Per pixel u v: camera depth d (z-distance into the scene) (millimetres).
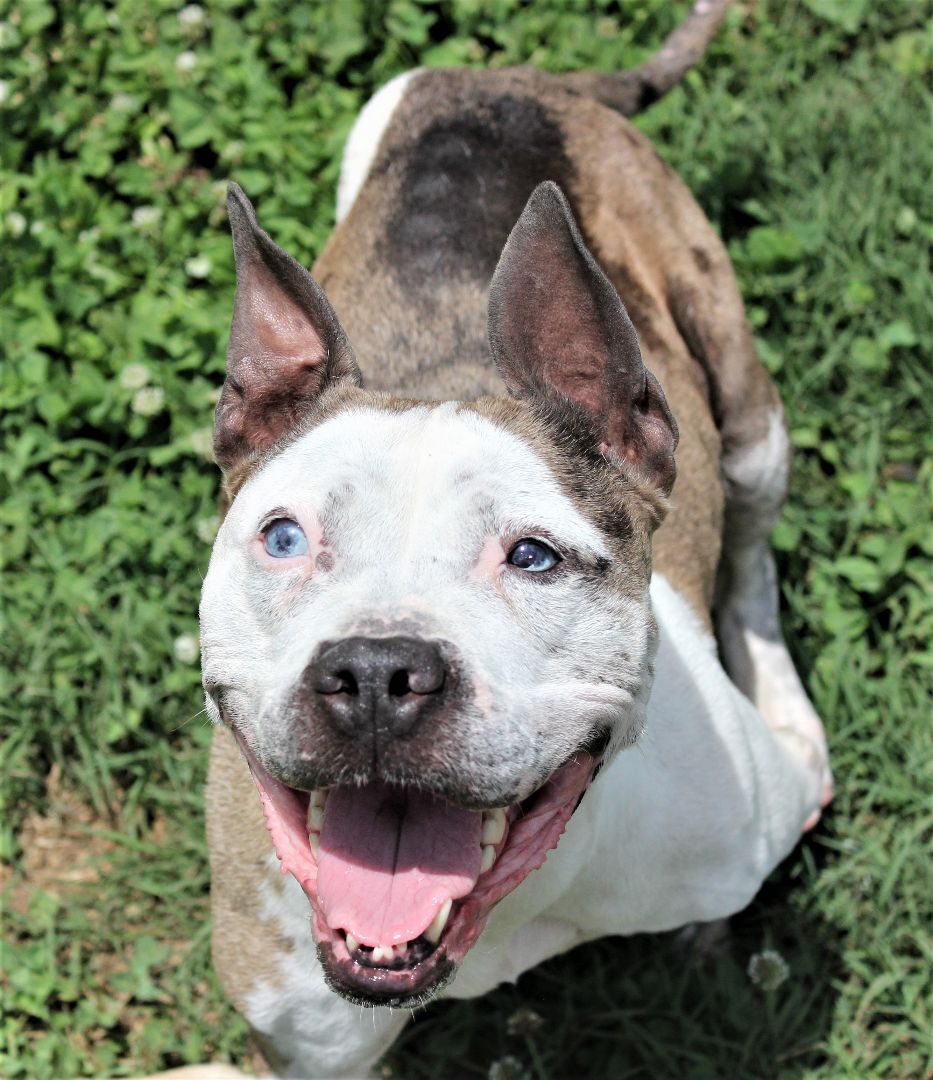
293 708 672
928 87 1414
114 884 1050
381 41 1409
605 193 1044
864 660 1110
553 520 714
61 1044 986
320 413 764
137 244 1269
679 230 1073
